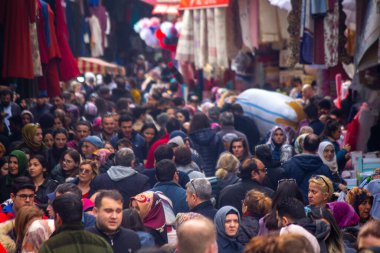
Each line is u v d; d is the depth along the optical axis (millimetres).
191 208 15461
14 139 23594
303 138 20828
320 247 12641
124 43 61688
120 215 12500
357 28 22625
